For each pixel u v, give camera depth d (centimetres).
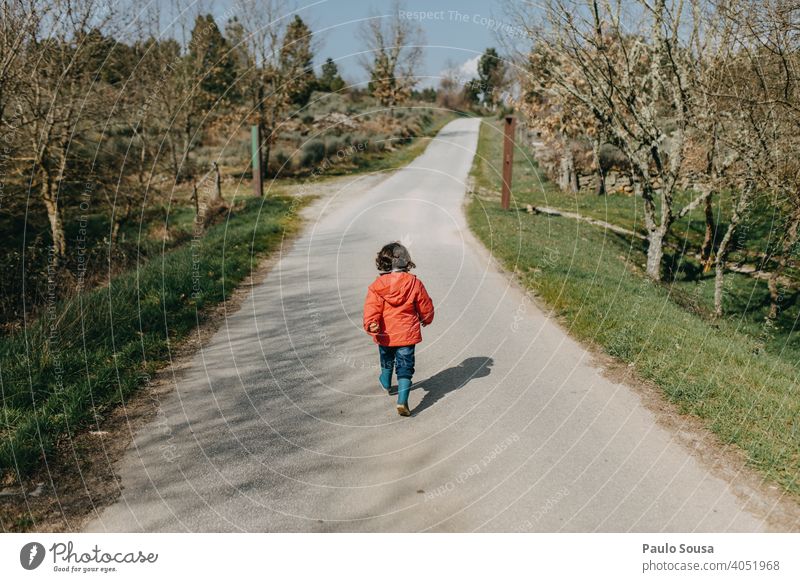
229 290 912
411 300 506
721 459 430
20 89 1245
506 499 392
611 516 373
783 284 1284
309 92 3969
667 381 554
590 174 2428
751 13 872
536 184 2573
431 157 3238
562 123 1823
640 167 1209
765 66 957
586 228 1719
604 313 765
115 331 659
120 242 1411
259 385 573
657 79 1160
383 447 459
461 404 530
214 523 370
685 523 366
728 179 1155
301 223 1554
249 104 2642
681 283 1367
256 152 1994
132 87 1630
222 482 411
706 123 1124
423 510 383
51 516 373
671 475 413
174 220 1828
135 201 1823
